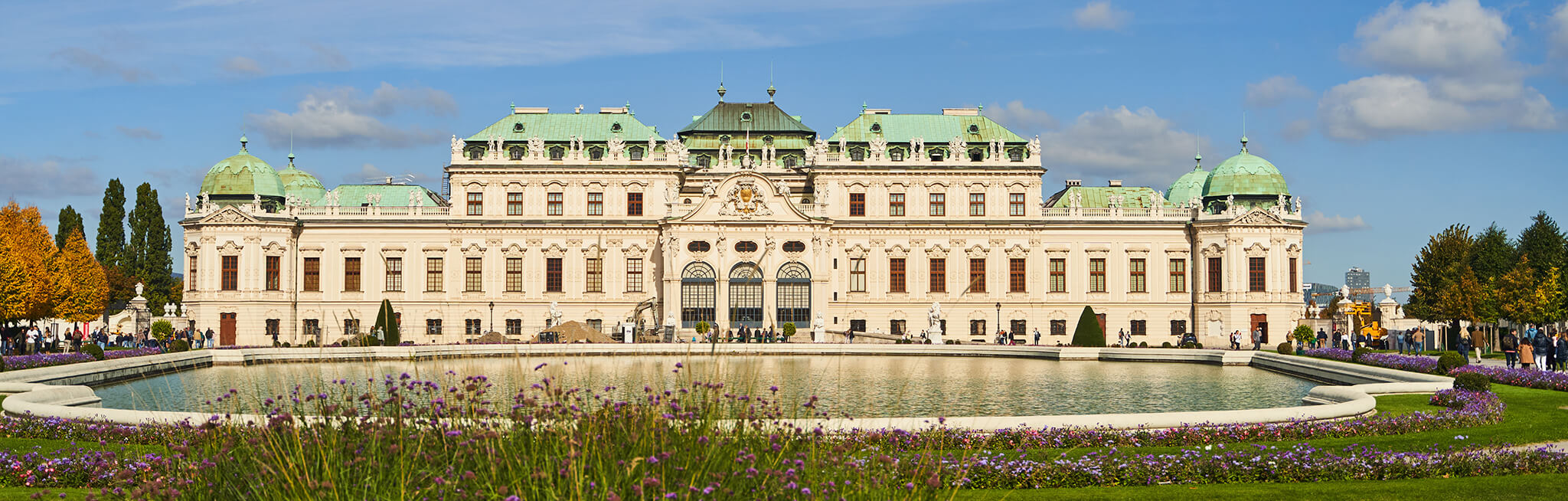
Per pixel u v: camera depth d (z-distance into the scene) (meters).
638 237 133.75
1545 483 30.20
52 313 109.19
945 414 50.91
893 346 100.75
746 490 19.55
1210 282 133.62
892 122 139.38
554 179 133.88
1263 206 134.50
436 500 19.03
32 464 30.78
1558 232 140.88
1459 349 78.12
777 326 127.19
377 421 21.47
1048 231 135.75
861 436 29.95
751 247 127.69
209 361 84.19
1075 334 113.50
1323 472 31.56
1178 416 40.38
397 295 133.25
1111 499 29.16
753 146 139.75
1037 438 37.00
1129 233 136.12
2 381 56.81
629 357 89.62
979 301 135.00
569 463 18.38
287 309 130.75
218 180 131.62
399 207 140.38
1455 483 30.33
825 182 134.88
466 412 22.67
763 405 25.02
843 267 134.50
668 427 20.75
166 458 23.45
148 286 153.00
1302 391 64.56
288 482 19.34
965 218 135.00
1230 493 29.58
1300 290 133.62
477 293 133.25
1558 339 71.06
